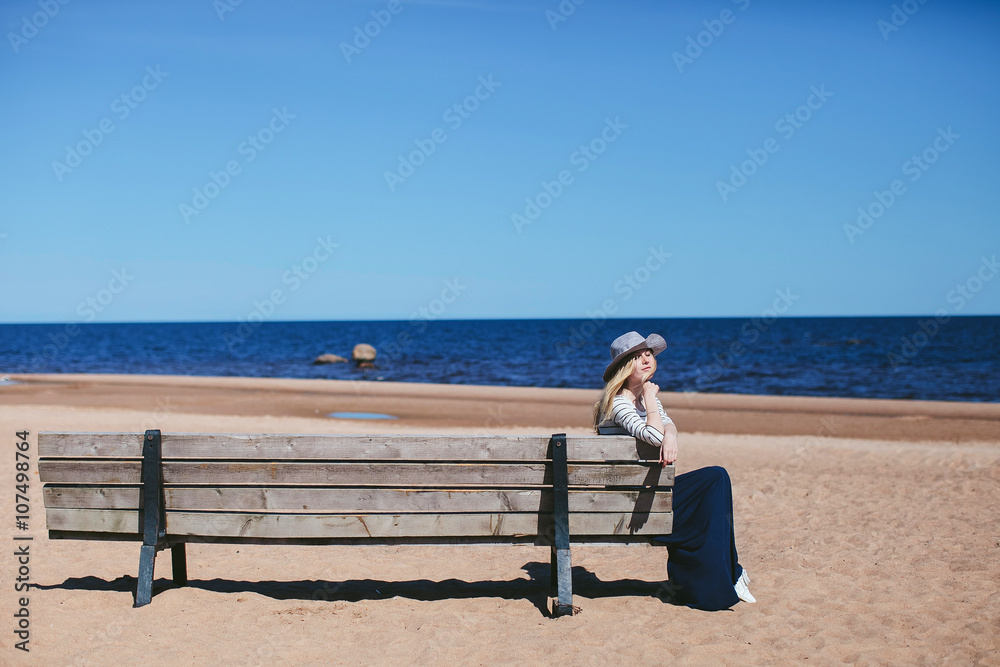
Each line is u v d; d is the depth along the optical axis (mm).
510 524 3789
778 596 4152
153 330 138250
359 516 3760
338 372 36031
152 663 3240
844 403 18188
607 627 3670
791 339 68750
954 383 26641
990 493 6973
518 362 42531
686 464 9172
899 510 6367
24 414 15312
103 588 4301
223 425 13484
